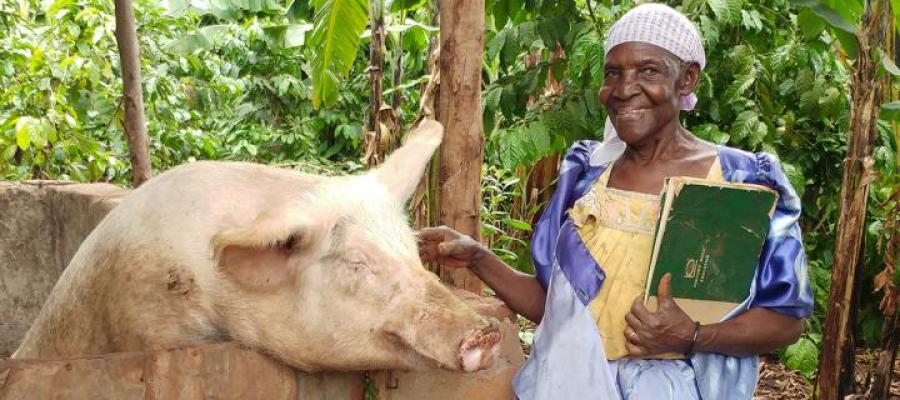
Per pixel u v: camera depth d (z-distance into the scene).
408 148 2.86
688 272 2.44
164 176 2.84
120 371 2.10
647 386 2.54
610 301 2.61
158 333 2.64
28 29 6.48
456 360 2.22
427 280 2.39
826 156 6.27
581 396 2.57
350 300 2.38
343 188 2.58
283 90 9.49
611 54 2.59
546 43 5.01
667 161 2.62
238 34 9.09
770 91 5.84
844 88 5.93
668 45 2.53
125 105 4.64
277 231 2.32
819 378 4.34
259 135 9.53
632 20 2.56
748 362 2.61
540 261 2.81
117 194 4.29
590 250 2.66
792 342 2.54
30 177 5.97
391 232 2.49
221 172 2.76
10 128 5.82
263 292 2.49
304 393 2.53
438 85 3.42
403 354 2.36
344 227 2.45
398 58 4.88
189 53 7.84
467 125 3.35
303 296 2.44
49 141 5.89
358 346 2.39
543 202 7.21
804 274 2.50
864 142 4.09
